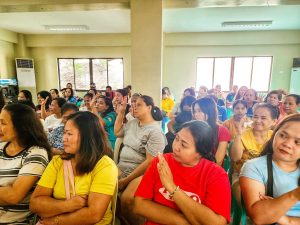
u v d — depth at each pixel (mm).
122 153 1985
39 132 1313
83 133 1135
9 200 1138
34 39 7902
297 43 6977
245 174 1062
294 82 7043
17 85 7637
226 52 7551
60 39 7867
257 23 5891
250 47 7387
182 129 1055
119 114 2232
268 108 1725
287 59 7227
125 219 1611
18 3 3711
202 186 1024
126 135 2021
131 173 1772
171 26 6535
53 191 1148
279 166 1035
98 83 8375
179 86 8008
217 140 1874
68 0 3689
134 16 3578
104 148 1196
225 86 7840
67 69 8383
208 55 7672
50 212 1081
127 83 8203
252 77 7633
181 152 1025
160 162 1019
